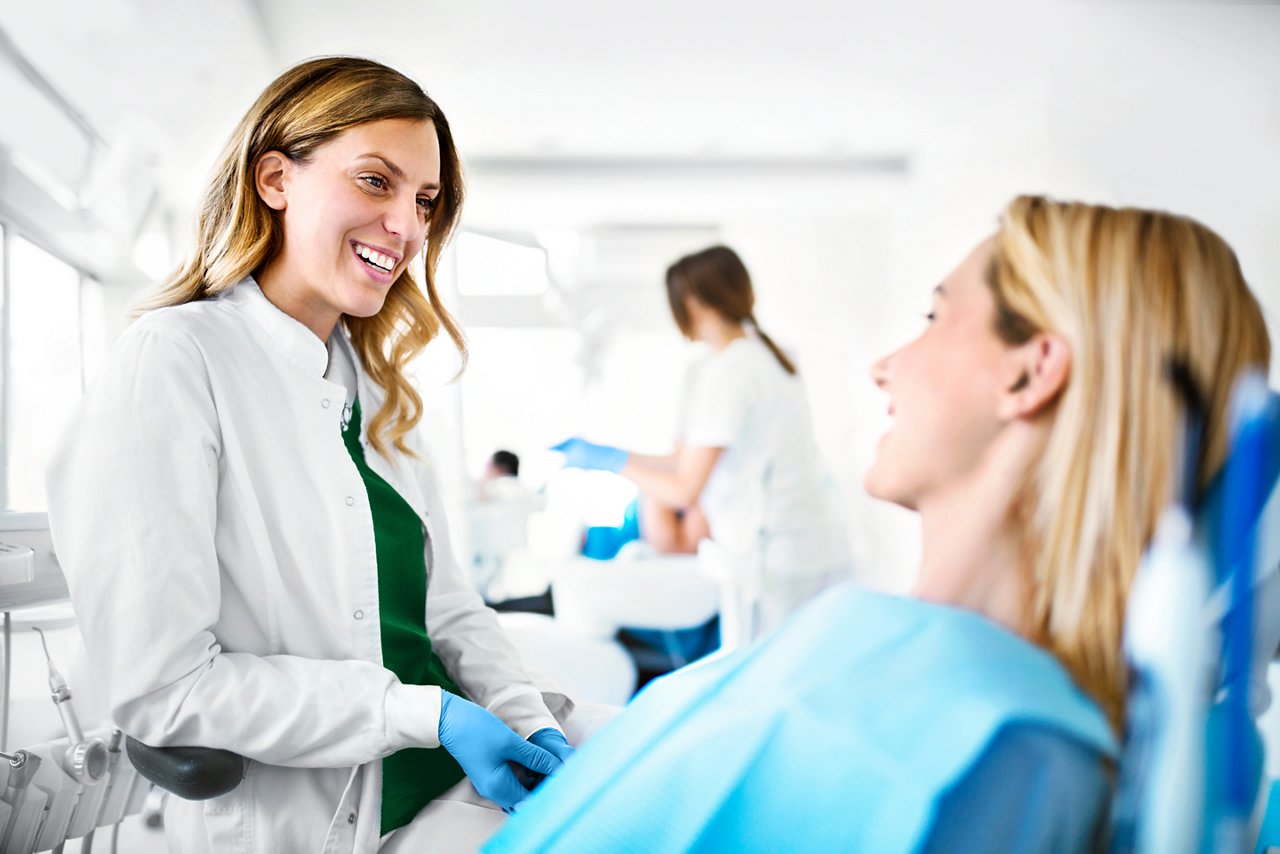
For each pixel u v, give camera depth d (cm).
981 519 63
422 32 223
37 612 113
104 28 152
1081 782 54
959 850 53
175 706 71
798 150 302
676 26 229
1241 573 56
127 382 75
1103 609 57
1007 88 229
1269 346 59
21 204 177
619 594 208
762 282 348
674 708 70
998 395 64
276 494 80
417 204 87
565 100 263
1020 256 65
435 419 298
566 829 67
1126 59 190
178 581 72
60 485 73
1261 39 175
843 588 69
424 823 80
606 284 384
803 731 61
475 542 295
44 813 88
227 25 169
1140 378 60
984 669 58
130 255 217
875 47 235
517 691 90
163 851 119
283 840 76
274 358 83
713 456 185
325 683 74
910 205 303
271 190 84
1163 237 62
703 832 62
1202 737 54
